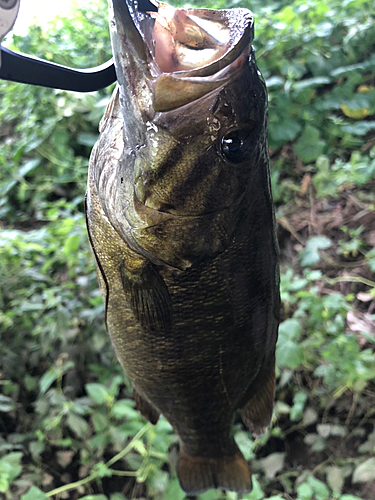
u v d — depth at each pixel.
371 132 0.75
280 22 0.81
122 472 0.54
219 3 0.94
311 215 0.70
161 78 0.18
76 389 0.61
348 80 0.75
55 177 0.81
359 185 0.69
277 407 0.55
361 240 0.65
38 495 0.49
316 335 0.55
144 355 0.29
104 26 0.93
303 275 0.65
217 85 0.18
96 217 0.25
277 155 0.76
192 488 0.36
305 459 0.56
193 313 0.26
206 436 0.33
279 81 0.73
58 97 0.81
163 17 0.19
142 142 0.20
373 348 0.56
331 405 0.57
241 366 0.29
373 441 0.53
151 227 0.22
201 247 0.23
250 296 0.26
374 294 0.58
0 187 0.82
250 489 0.35
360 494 0.52
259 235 0.25
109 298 0.28
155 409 0.35
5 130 0.91
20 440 0.58
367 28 0.78
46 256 0.67
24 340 0.64
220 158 0.20
